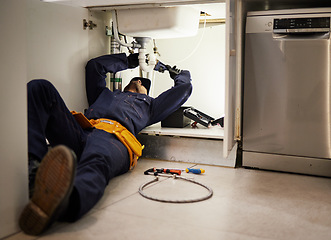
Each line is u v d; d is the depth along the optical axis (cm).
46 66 229
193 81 324
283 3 252
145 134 263
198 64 321
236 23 222
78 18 251
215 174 221
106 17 282
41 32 225
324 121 219
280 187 196
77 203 134
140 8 249
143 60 276
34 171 147
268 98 230
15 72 128
